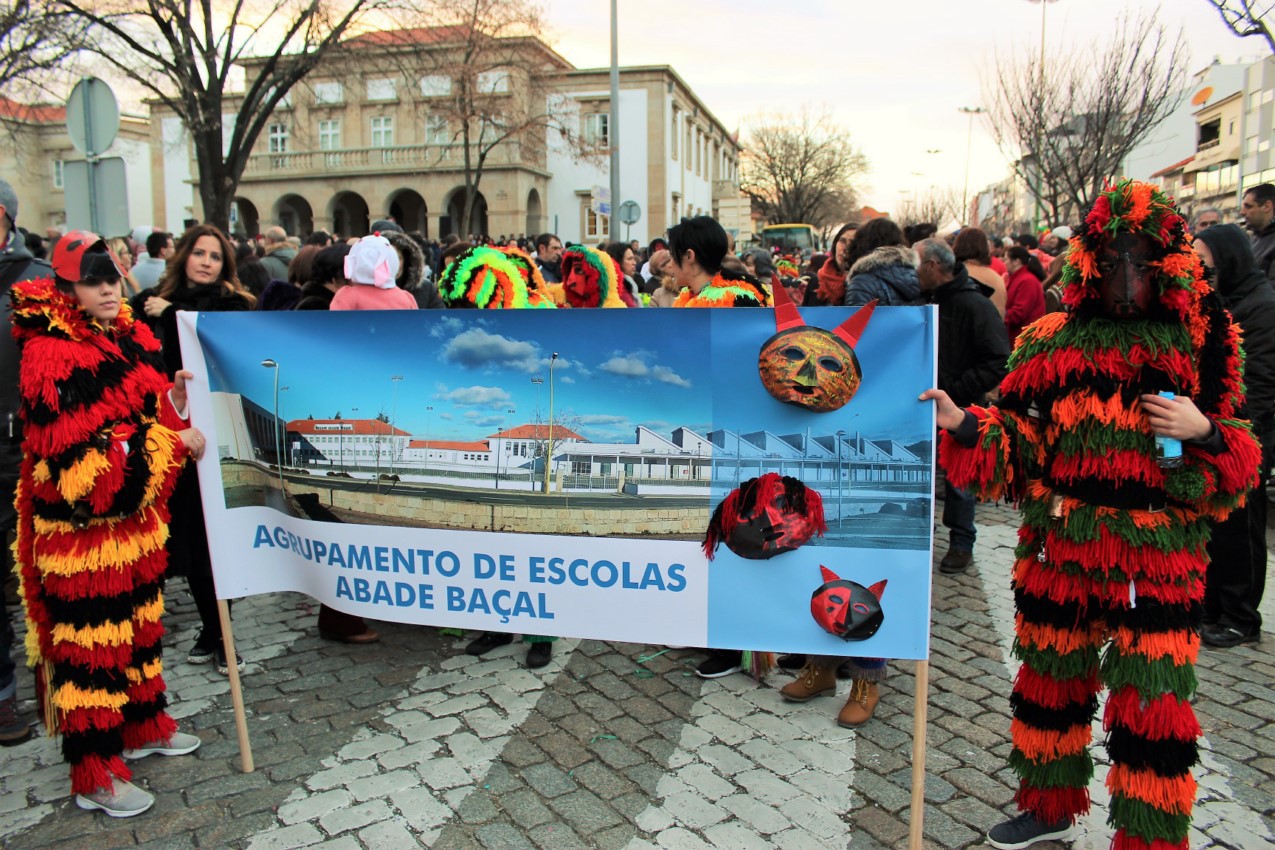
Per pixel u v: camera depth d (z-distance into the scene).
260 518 3.26
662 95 39.16
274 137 37.81
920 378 2.48
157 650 3.24
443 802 2.99
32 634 3.08
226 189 17.09
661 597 2.81
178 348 4.19
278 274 6.94
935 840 2.77
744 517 2.66
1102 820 2.85
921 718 2.53
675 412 2.71
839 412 2.54
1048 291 8.11
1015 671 3.98
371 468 3.07
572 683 3.91
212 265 4.21
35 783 3.18
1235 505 2.32
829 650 2.64
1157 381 2.31
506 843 2.77
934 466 2.49
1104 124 16.61
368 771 3.19
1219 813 2.89
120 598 2.97
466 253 4.62
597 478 2.82
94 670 2.92
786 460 2.61
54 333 2.81
